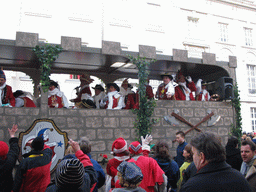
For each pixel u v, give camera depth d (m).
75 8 17.05
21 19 15.70
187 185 2.15
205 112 7.93
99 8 17.62
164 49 18.98
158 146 4.54
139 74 7.13
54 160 5.80
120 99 7.79
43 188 3.71
